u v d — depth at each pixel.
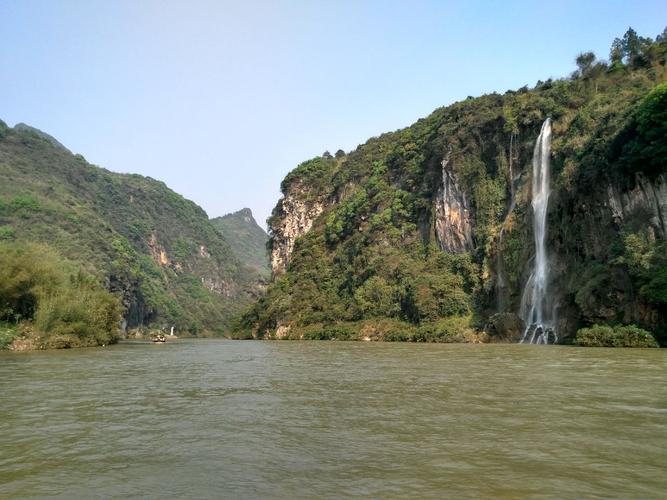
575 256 52.31
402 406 14.76
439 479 8.28
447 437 11.00
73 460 9.77
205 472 8.90
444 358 32.31
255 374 24.78
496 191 72.06
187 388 19.62
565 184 53.66
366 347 50.75
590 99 64.75
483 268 68.25
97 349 52.28
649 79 60.38
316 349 48.78
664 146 43.09
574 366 24.67
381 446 10.38
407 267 78.25
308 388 19.14
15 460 9.80
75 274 70.75
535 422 12.23
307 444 10.64
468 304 67.50
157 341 83.81
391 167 99.06
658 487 7.82
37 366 30.25
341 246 97.56
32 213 139.12
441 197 79.56
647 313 41.44
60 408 15.28
